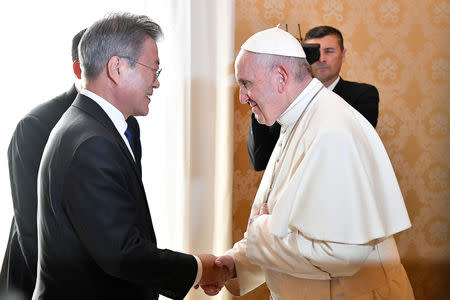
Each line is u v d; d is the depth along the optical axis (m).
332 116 1.64
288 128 1.80
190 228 3.11
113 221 1.39
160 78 3.06
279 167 1.79
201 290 2.91
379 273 1.63
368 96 1.72
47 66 3.09
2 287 2.07
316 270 1.60
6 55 3.04
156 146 3.13
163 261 1.53
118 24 1.55
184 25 3.03
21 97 3.07
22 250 2.02
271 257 1.65
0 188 3.01
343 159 1.56
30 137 2.04
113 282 1.51
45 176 1.49
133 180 1.51
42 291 1.49
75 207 1.39
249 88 1.76
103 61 1.53
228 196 3.07
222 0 2.91
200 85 3.03
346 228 1.51
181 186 3.13
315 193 1.55
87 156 1.40
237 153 3.07
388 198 1.55
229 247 3.08
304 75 1.75
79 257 1.46
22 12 3.04
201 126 3.07
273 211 1.64
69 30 3.09
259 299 2.80
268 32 1.76
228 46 2.95
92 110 1.51
